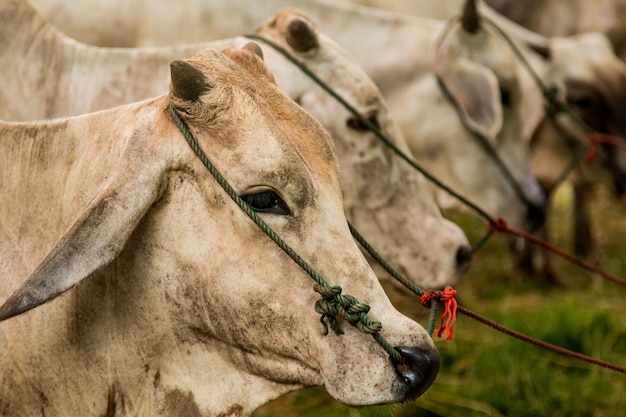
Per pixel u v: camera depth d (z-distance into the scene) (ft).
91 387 15.19
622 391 27.48
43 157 15.52
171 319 14.75
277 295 14.12
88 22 28.02
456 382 28.37
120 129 14.69
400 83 29.40
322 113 22.22
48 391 15.21
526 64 34.35
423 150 29.63
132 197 13.64
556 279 38.22
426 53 29.35
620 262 41.57
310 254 14.05
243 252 14.12
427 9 38.06
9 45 20.45
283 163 13.78
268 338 14.28
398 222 23.85
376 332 13.78
